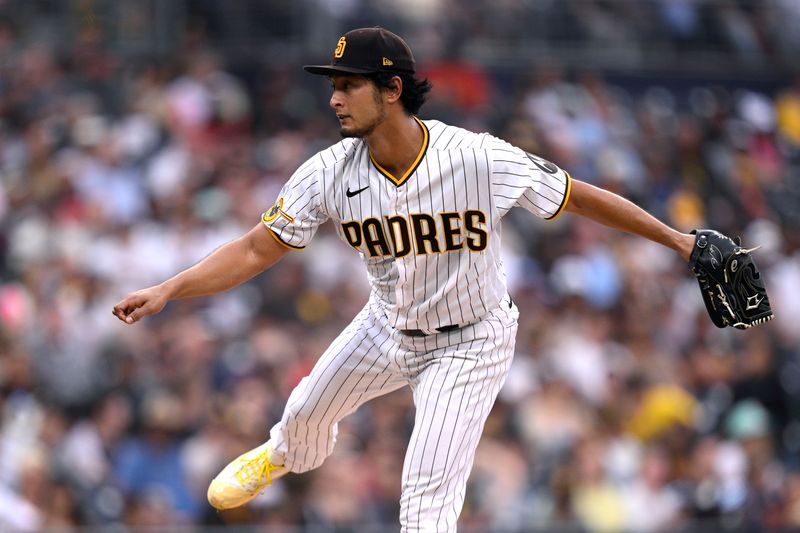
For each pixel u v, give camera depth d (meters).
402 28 53.06
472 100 52.06
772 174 56.28
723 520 36.19
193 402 36.22
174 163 45.78
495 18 54.97
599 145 52.03
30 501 32.59
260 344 38.84
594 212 15.95
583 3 56.53
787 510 36.06
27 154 46.88
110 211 43.81
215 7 53.12
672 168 53.50
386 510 34.38
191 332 38.59
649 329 44.22
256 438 35.31
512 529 34.28
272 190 45.72
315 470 33.97
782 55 59.31
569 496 35.47
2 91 50.50
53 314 38.56
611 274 45.72
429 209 15.46
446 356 16.25
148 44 52.69
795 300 48.53
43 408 36.03
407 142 15.41
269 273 42.12
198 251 42.81
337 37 52.53
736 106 57.69
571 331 41.91
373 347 16.77
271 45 52.62
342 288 42.09
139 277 41.81
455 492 16.03
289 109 50.44
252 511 33.16
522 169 15.55
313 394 17.06
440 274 15.77
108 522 33.19
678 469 37.69
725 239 15.96
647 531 35.25
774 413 40.59
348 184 15.73
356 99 15.09
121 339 38.34
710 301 16.16
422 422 15.99
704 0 58.72
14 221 43.69
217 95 49.72
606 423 39.12
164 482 34.38
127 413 35.62
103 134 47.50
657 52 57.03
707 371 42.34
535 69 54.22
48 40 53.31
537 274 44.97
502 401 37.81
